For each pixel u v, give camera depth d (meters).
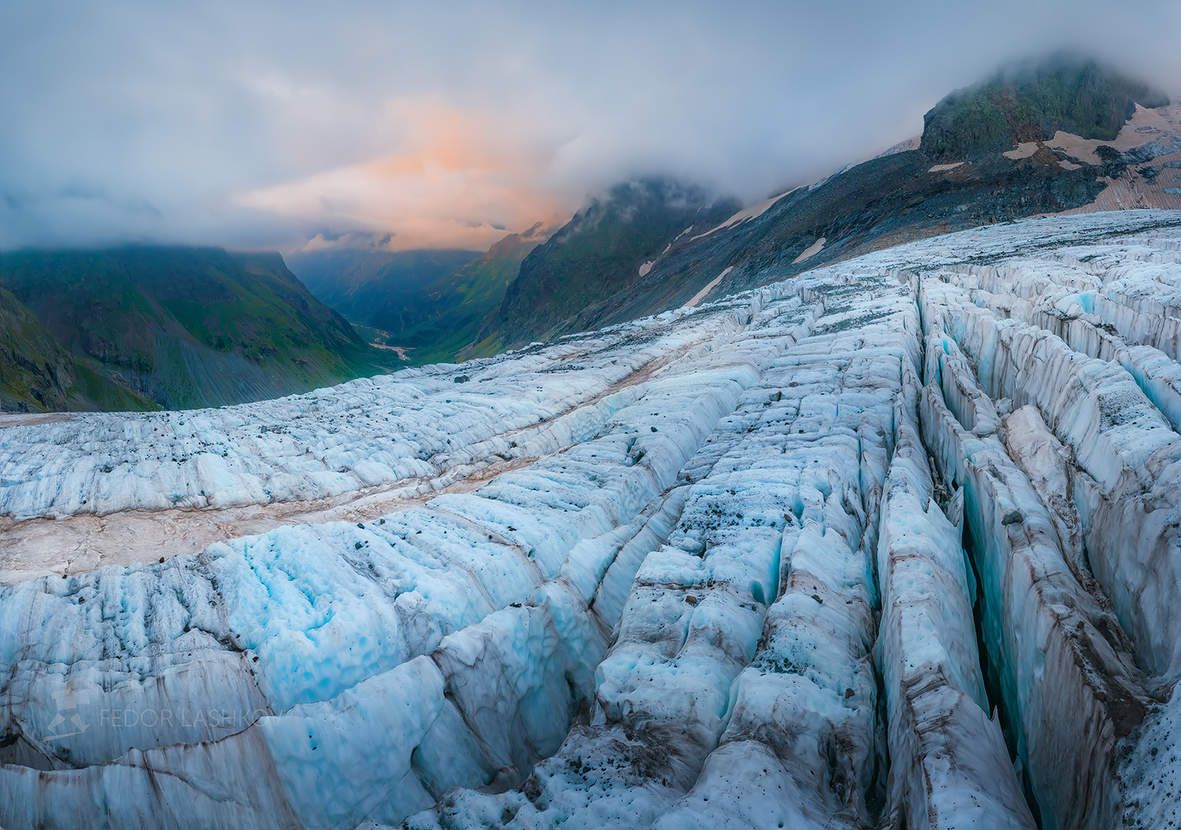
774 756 14.35
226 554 23.89
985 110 180.12
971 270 70.19
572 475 32.75
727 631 19.06
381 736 17.06
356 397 59.38
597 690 18.47
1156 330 27.84
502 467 41.38
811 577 20.20
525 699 20.33
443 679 18.56
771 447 31.30
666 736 16.27
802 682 16.39
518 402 51.38
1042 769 15.43
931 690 14.67
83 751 17.45
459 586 22.69
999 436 27.77
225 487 36.38
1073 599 16.86
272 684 19.08
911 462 26.89
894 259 99.81
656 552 23.56
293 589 22.09
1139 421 20.02
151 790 15.07
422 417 47.78
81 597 21.59
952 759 12.68
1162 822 10.59
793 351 50.03
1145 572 15.70
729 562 22.05
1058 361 28.09
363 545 25.09
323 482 38.09
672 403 41.97
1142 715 12.91
